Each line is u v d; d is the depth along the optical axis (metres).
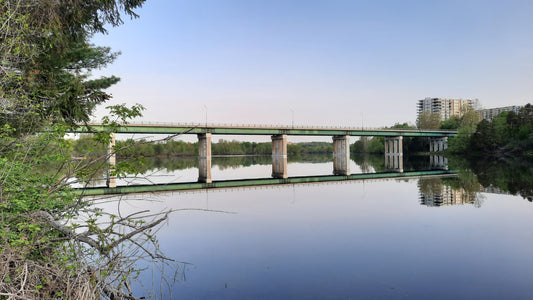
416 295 8.59
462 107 183.75
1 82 8.35
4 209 6.32
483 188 33.06
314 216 19.70
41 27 11.01
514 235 14.70
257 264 10.99
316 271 10.37
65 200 7.16
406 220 18.20
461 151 133.75
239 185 43.12
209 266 10.78
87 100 13.28
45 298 5.09
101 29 14.01
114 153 6.60
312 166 92.69
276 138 122.31
